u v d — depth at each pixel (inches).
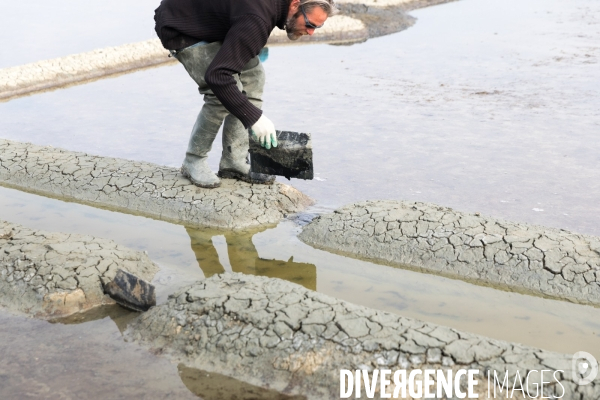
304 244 147.4
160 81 304.7
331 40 382.9
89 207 170.1
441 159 189.8
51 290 119.8
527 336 110.4
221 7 133.6
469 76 282.8
